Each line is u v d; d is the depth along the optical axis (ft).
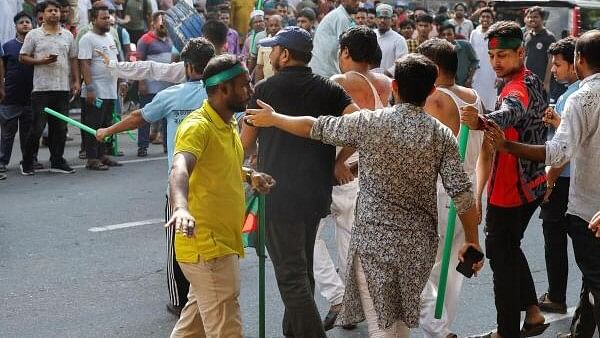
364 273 14.38
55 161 35.60
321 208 16.69
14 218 28.14
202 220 14.15
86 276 22.68
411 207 14.23
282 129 14.99
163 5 52.60
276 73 16.65
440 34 42.96
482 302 21.66
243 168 15.26
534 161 15.47
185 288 19.70
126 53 43.65
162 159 39.09
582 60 15.80
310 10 43.29
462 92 17.75
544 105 17.13
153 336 19.03
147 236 26.45
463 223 14.55
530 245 26.50
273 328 19.61
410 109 14.06
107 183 33.76
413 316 14.34
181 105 18.29
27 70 34.60
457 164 14.02
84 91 36.14
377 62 19.38
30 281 22.20
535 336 19.42
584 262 16.16
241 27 50.88
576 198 16.11
